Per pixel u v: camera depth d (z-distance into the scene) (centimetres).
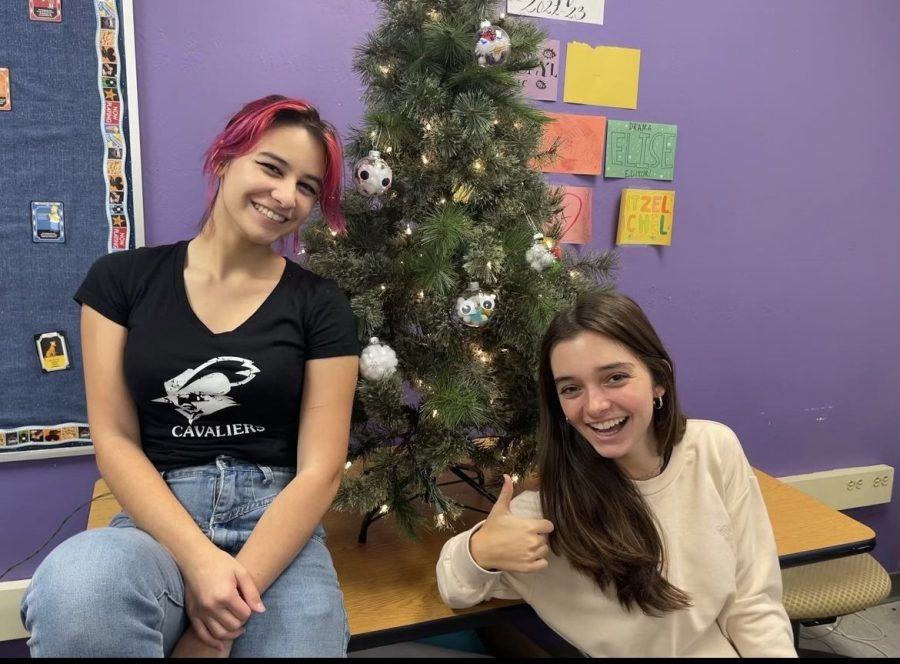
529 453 119
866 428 204
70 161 127
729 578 99
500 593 104
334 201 103
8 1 120
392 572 112
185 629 88
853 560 150
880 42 181
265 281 102
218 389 96
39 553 139
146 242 136
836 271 191
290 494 95
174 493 96
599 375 96
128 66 127
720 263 178
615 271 165
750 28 168
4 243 126
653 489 103
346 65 142
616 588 99
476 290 100
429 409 102
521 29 111
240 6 133
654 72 162
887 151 188
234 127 96
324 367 100
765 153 176
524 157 109
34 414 133
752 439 192
